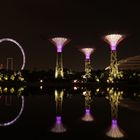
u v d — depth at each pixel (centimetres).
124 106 3709
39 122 2505
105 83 12281
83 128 2258
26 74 15462
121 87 9869
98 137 1952
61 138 1917
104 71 14000
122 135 1995
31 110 3309
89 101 4325
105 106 3712
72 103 4053
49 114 2984
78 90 7531
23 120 2611
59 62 11719
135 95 5525
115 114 3012
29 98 4875
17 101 4375
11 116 2919
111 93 6147
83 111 3241
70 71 15238
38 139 1875
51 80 13062
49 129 2197
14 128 2233
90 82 12875
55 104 3931
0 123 2472
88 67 12850
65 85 11612
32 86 11025
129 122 2539
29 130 2153
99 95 5525
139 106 3719
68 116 2862
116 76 11244
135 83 11519
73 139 1892
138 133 2062
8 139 1861
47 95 5522
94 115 2942
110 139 1897
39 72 15700
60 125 2380
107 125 2388
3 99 4725
